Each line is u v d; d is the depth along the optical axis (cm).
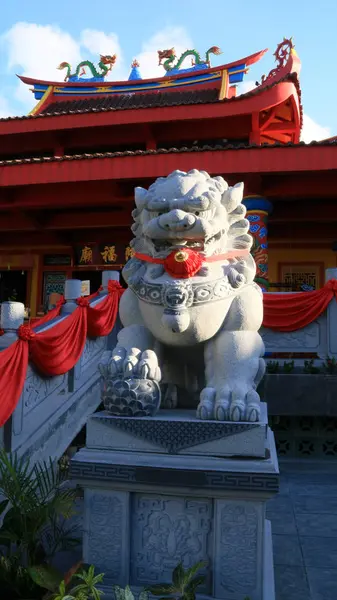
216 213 298
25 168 1221
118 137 1666
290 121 1590
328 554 359
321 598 294
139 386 273
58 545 302
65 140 1691
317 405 614
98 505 271
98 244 1612
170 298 281
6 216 1523
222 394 273
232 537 254
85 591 233
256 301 305
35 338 460
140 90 2033
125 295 327
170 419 265
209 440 257
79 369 595
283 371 666
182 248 293
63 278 1662
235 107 1409
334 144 1061
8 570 259
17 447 425
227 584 252
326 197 1243
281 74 1388
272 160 1087
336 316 699
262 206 1194
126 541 265
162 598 236
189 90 1986
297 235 1482
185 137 1625
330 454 638
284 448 644
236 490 249
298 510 457
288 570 332
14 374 426
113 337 744
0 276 1734
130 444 266
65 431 506
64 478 338
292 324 702
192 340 294
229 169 1100
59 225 1500
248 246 321
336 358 689
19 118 1539
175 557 263
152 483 255
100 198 1290
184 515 265
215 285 290
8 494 280
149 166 1151
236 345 292
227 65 1936
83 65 2117
